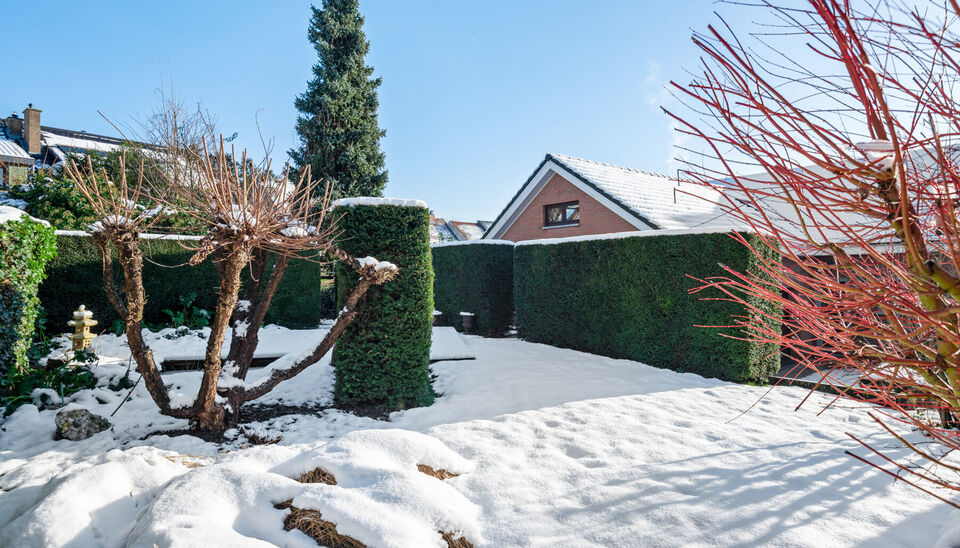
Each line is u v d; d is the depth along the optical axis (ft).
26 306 19.56
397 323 19.34
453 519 9.39
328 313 47.34
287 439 15.75
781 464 12.61
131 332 14.61
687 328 24.21
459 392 20.99
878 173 4.29
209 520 8.84
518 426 15.89
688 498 10.71
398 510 9.32
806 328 6.14
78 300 30.19
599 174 46.34
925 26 4.42
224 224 14.05
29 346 20.13
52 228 22.38
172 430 16.08
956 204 4.66
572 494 11.03
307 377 22.08
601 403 18.60
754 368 22.13
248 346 17.80
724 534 9.30
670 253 25.04
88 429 15.57
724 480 11.63
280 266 17.97
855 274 5.43
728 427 15.81
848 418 16.61
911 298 5.09
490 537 9.41
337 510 9.04
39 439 15.31
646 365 25.99
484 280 38.86
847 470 12.16
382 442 11.77
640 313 26.53
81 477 9.91
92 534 9.00
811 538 9.11
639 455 13.43
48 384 18.43
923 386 5.25
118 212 13.66
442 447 12.31
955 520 9.21
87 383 19.27
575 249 30.66
